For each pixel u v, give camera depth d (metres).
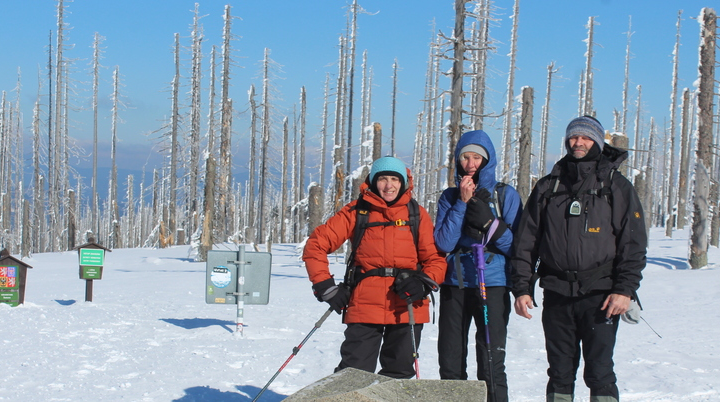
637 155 53.62
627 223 3.77
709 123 17.30
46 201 44.09
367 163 20.22
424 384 3.02
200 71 37.75
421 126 49.12
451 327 4.35
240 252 8.02
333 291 4.13
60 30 42.16
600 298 3.80
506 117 31.58
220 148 30.98
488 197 4.29
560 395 3.96
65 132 43.34
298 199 51.12
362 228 4.21
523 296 4.00
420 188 46.50
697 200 17.30
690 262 17.34
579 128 3.89
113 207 50.59
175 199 41.84
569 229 3.83
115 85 48.03
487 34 24.94
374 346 4.20
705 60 17.38
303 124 50.56
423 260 4.29
